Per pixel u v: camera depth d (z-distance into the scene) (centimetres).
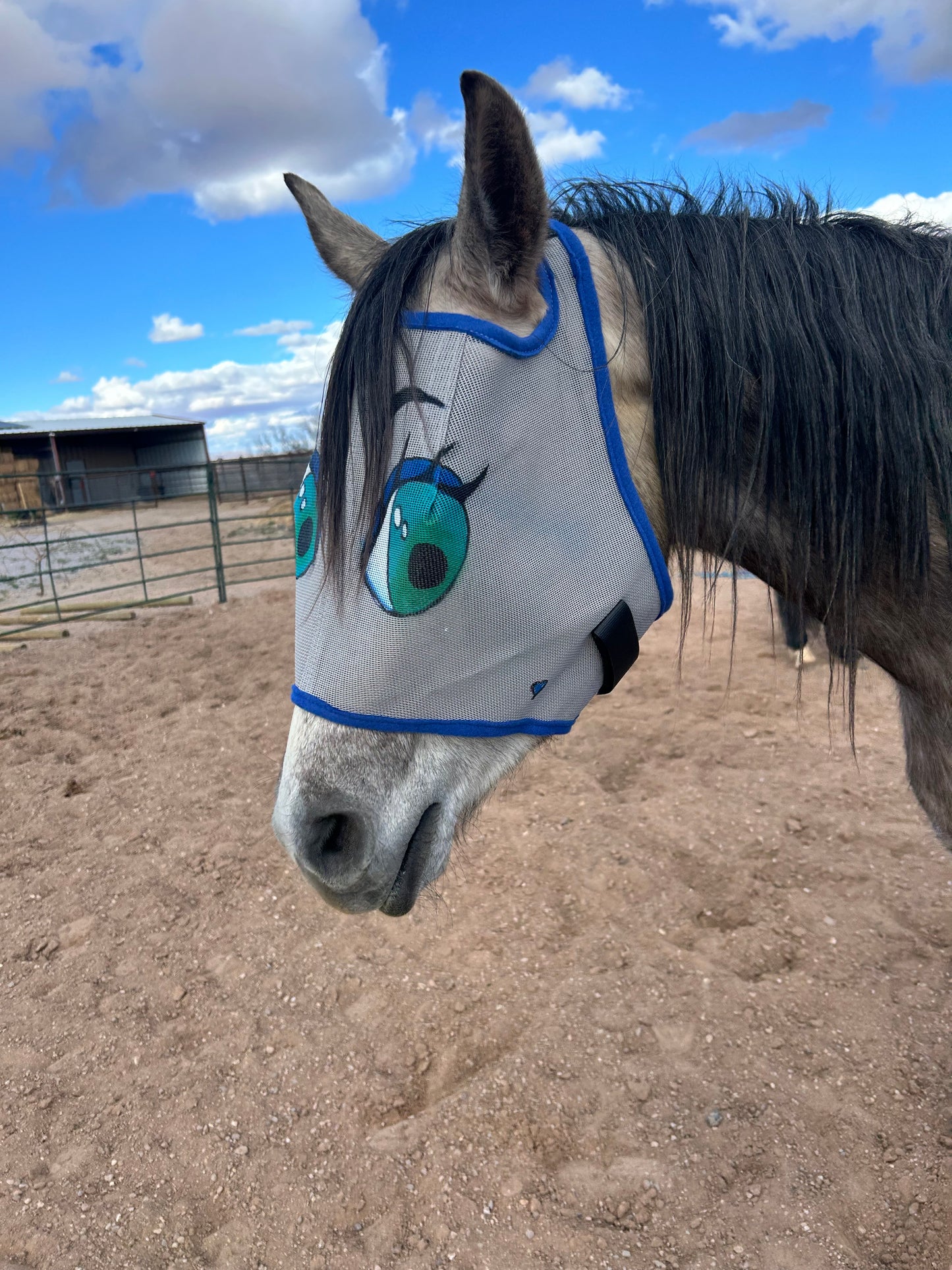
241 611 805
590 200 140
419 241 117
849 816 331
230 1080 219
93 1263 171
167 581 1059
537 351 108
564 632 114
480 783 123
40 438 2817
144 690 564
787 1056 211
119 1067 227
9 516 1988
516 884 299
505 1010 236
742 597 719
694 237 133
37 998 257
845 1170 177
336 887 116
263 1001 249
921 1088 198
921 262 135
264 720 492
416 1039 228
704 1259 161
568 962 254
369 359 110
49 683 591
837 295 131
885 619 144
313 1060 223
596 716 459
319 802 115
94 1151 199
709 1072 207
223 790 399
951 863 293
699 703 468
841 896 279
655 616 123
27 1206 185
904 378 128
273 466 2547
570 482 112
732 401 127
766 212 145
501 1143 190
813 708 449
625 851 314
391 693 110
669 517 132
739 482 132
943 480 129
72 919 299
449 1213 174
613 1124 193
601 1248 164
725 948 256
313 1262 167
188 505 2372
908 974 238
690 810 343
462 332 106
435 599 107
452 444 105
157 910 301
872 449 130
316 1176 187
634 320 127
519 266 108
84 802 394
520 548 109
